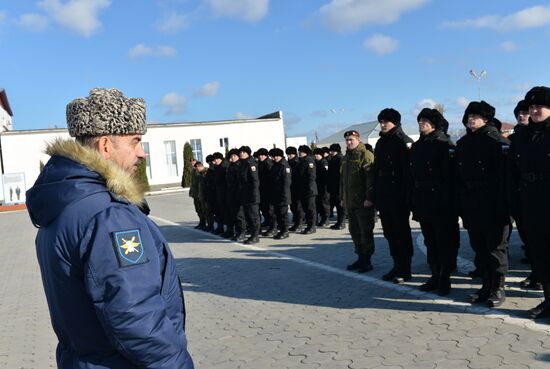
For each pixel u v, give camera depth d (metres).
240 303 5.74
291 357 4.00
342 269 6.94
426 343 4.01
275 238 10.29
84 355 1.51
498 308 4.71
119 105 1.64
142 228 1.52
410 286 5.77
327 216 11.57
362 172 6.55
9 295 7.17
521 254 7.05
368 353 3.92
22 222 18.98
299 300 5.62
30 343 4.99
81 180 1.51
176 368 1.47
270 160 11.27
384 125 5.90
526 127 4.42
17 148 30.97
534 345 3.77
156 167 34.41
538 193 4.24
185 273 7.59
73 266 1.45
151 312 1.42
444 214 5.19
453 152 5.13
